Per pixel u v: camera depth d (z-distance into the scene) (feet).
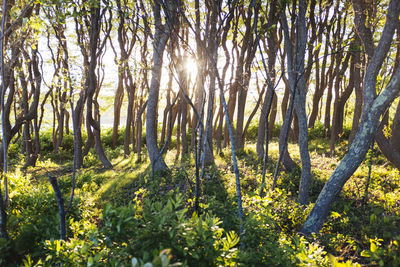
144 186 23.79
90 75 31.68
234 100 39.47
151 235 6.88
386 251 7.69
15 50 19.33
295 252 8.96
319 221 13.16
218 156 37.22
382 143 23.20
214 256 6.95
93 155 47.67
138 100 52.80
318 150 38.88
